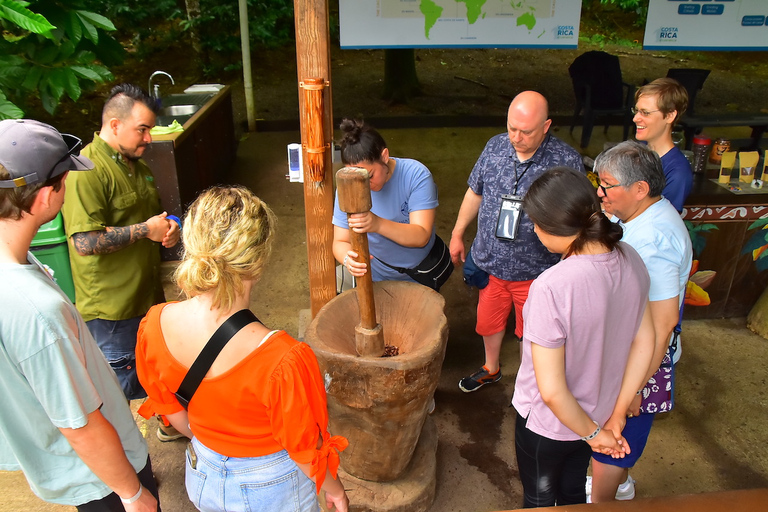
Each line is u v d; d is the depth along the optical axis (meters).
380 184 2.42
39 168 1.37
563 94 8.45
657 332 1.87
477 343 3.66
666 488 2.63
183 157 4.44
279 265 4.48
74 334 1.41
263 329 1.37
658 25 4.04
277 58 9.13
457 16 3.71
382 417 2.12
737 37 4.07
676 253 1.85
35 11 3.56
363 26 3.72
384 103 7.96
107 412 1.61
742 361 3.45
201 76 8.58
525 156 2.58
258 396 1.32
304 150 2.51
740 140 4.83
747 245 3.59
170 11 8.87
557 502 2.08
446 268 2.76
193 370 1.34
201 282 1.27
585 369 1.66
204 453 1.49
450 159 6.30
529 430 1.83
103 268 2.41
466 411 3.08
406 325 2.45
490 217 2.71
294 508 1.52
